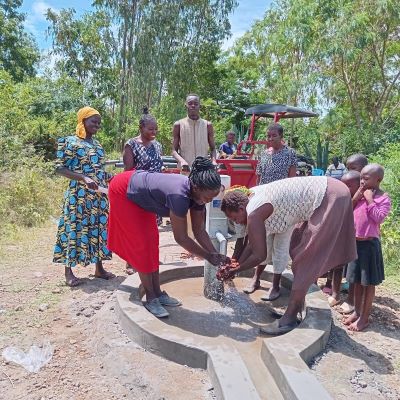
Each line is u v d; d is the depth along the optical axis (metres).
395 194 7.44
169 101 22.45
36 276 4.72
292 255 3.47
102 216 4.40
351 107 17.56
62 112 14.98
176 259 5.32
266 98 19.28
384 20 15.61
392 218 6.66
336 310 4.13
